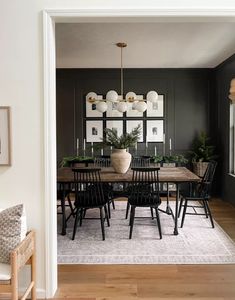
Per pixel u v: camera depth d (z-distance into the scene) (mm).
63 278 2805
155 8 2305
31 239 2291
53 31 2404
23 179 2406
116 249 3479
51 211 2424
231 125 5449
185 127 6355
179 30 3826
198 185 4602
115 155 4176
